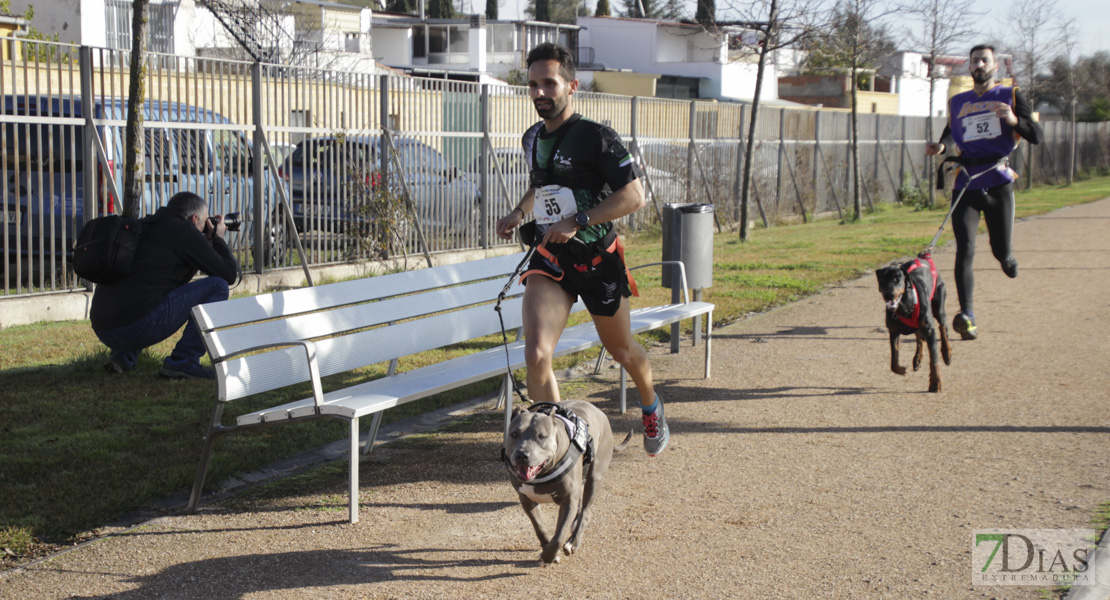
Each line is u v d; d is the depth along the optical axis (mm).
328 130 12062
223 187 10734
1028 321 9789
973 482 5113
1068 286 12102
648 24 55938
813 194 24688
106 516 4598
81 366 7375
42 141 9234
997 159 8578
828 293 12000
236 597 3816
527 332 4336
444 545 4363
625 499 4934
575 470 3875
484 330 6754
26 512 4570
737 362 8195
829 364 8094
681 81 53219
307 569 4086
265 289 11281
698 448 5797
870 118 27641
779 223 22969
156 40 22656
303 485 5145
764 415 6523
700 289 8602
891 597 3783
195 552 4250
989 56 8508
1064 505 4742
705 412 6613
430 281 6359
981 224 20141
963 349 8539
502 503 4906
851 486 5082
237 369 4820
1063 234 18797
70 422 6008
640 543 4359
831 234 19594
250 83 11086
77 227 9570
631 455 5676
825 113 25125
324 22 31047
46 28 23953
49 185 9234
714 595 3826
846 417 6449
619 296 4477
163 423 6074
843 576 3982
